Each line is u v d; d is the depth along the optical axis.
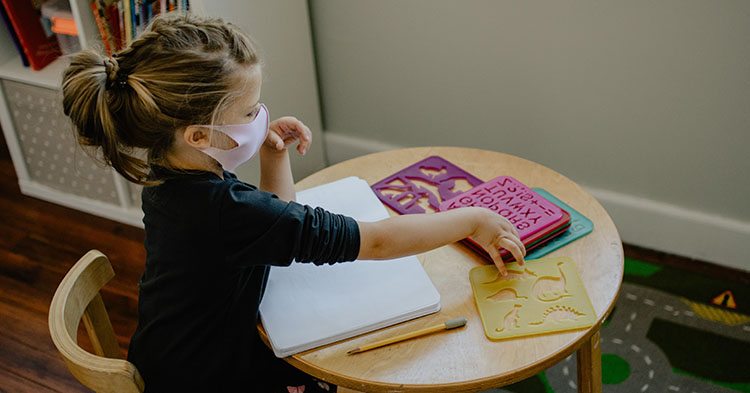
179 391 1.01
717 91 1.65
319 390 1.07
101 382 0.89
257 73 0.89
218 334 0.98
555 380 1.58
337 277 1.03
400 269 1.04
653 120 1.76
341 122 2.26
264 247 0.89
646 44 1.66
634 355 1.63
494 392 1.56
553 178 1.26
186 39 0.83
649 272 1.86
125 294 1.92
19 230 2.16
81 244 2.10
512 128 1.97
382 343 0.94
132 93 0.83
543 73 1.83
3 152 2.51
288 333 0.94
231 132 0.90
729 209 1.80
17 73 2.00
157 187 0.93
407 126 2.14
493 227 1.04
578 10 1.69
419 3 1.88
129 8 1.73
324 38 2.10
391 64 2.04
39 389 1.65
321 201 1.18
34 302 1.90
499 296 1.00
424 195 1.23
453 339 0.94
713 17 1.56
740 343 1.64
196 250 0.91
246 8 1.78
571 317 0.97
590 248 1.09
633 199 1.90
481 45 1.86
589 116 1.83
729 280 1.82
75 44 2.03
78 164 2.13
